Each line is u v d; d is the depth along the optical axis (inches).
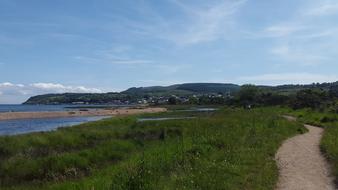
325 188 506.6
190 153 681.6
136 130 1358.3
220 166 580.1
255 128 1099.3
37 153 926.4
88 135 1173.1
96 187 521.3
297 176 575.2
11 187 650.8
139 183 470.0
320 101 2859.3
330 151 740.7
